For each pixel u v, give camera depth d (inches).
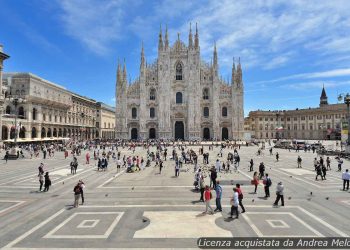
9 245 519.5
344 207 772.0
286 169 1546.5
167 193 948.0
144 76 4407.0
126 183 1133.1
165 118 4352.9
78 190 777.6
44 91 3855.8
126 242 532.1
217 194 731.4
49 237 558.3
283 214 707.4
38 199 866.8
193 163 1813.5
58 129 4284.0
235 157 1561.3
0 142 2714.1
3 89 3415.4
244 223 639.1
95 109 6033.5
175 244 522.9
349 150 2223.2
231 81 4384.8
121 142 3747.5
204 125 4426.7
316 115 5733.3
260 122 6476.4
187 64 4431.6
